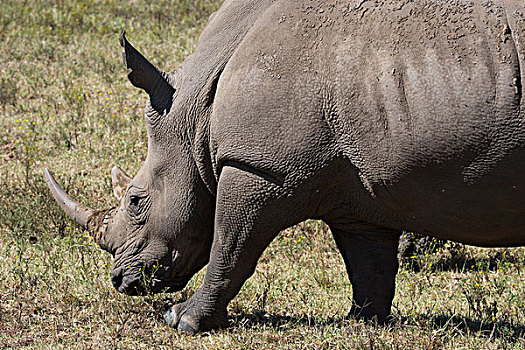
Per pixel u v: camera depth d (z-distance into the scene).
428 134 15.80
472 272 25.77
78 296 22.25
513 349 17.94
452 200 16.44
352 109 16.38
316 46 16.83
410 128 15.91
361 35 16.44
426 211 16.95
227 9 18.92
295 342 18.55
